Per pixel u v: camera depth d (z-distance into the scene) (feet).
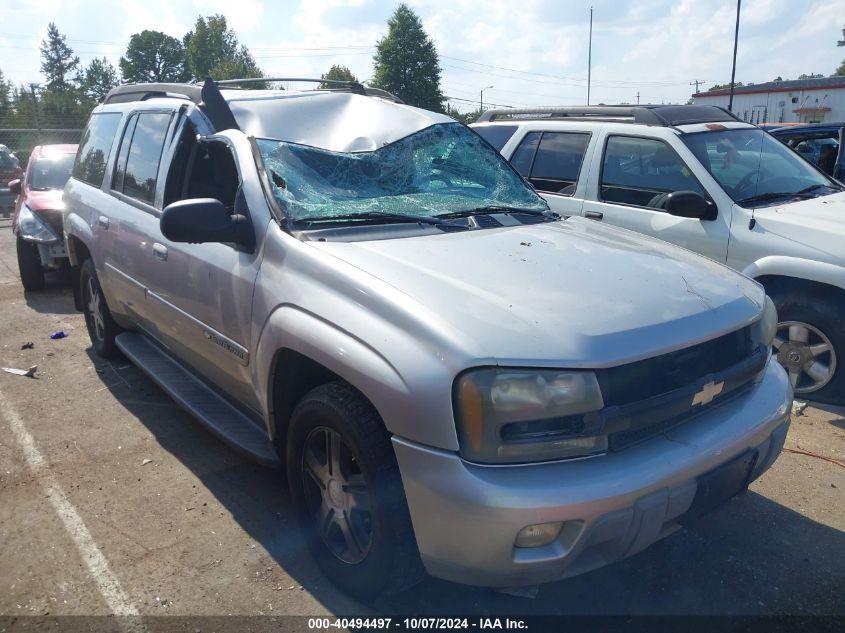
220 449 14.24
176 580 10.21
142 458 13.85
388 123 13.55
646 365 8.34
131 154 15.99
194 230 10.51
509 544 7.63
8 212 58.18
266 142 12.01
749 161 18.95
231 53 265.75
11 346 20.89
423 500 8.00
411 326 8.29
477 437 7.73
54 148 32.76
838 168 25.38
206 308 12.06
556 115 22.68
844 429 15.43
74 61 308.60
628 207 19.13
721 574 10.49
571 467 7.86
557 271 9.67
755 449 9.30
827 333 16.14
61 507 12.08
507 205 12.96
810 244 15.93
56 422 15.49
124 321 17.46
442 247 10.27
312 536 10.26
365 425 8.70
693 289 9.81
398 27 175.01
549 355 7.88
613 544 8.11
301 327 9.45
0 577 10.26
